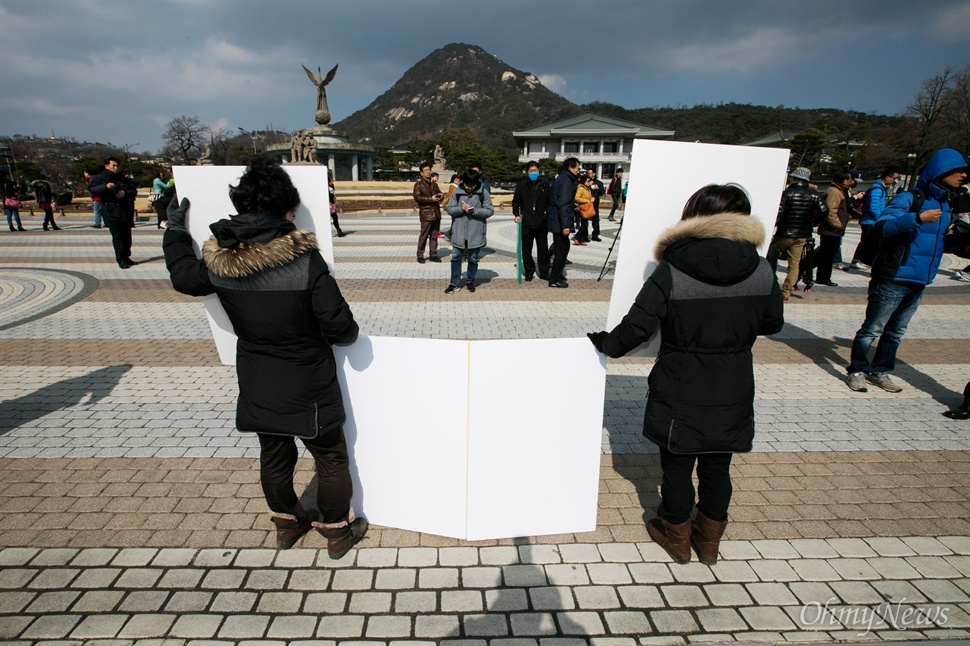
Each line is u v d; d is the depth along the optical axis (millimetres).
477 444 2520
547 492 2646
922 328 6754
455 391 2457
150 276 9297
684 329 2211
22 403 4168
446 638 2117
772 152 2559
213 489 3057
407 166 81312
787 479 3285
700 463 2447
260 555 2553
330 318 2105
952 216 4191
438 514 2660
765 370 5211
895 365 5383
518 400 2484
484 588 2371
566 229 8141
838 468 3422
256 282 2039
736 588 2402
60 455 3400
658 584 2416
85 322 6473
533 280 9086
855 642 2143
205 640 2090
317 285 2082
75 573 2418
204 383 4609
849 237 17281
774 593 2381
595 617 2230
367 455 2678
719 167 2557
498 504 2623
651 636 2145
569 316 6777
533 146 89875
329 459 2393
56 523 2750
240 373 2230
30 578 2385
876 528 2842
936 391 4711
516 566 2504
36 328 6207
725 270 2082
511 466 2574
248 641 2088
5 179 16297
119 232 9836
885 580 2475
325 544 2639
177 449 3490
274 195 2076
